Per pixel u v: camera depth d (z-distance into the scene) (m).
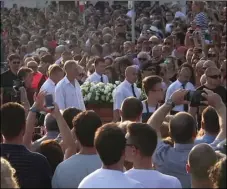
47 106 6.89
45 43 23.70
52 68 13.04
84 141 6.38
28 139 6.99
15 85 11.53
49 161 6.93
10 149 6.31
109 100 13.12
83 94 13.19
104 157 5.71
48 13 32.25
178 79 12.97
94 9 32.88
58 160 6.97
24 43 24.66
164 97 13.91
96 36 22.69
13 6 33.50
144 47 18.73
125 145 5.83
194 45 17.94
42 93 6.93
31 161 6.32
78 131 6.37
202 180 5.77
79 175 6.32
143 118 10.24
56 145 7.06
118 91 12.58
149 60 15.30
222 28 21.67
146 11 29.84
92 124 6.35
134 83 12.73
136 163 6.09
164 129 7.68
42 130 9.83
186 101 6.78
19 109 6.33
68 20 30.92
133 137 6.05
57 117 6.91
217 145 6.51
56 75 13.03
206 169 5.73
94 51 18.80
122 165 5.81
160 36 24.08
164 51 16.64
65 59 17.22
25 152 6.35
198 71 13.82
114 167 5.75
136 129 6.06
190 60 16.39
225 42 18.36
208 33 19.02
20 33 29.53
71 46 22.58
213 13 24.22
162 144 6.83
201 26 19.08
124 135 5.76
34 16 32.38
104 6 34.22
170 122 6.77
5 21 30.27
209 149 5.80
